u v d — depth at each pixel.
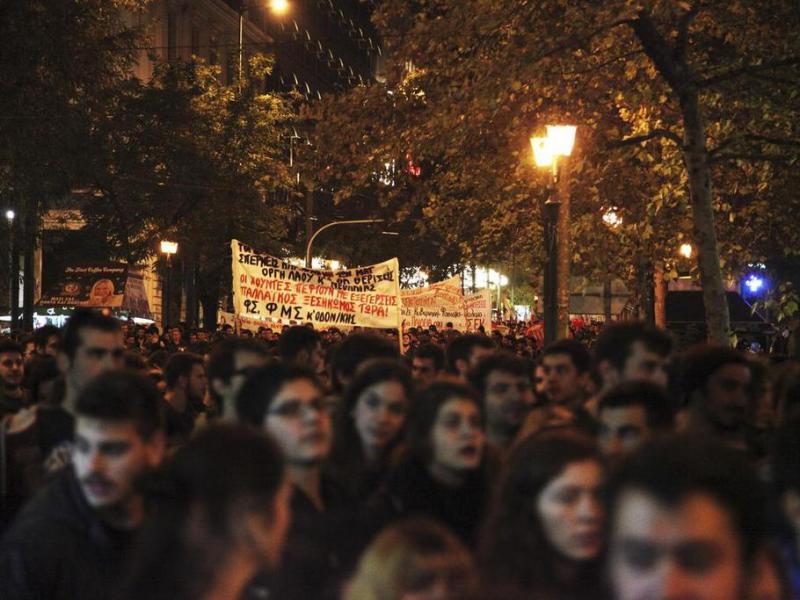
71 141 20.45
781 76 16.58
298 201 52.12
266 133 38.34
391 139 16.52
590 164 17.59
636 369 6.30
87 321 5.72
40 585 3.95
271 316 18.19
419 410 4.50
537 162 15.08
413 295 27.25
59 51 20.14
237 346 6.49
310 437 4.32
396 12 16.56
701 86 14.84
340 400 5.24
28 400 9.25
